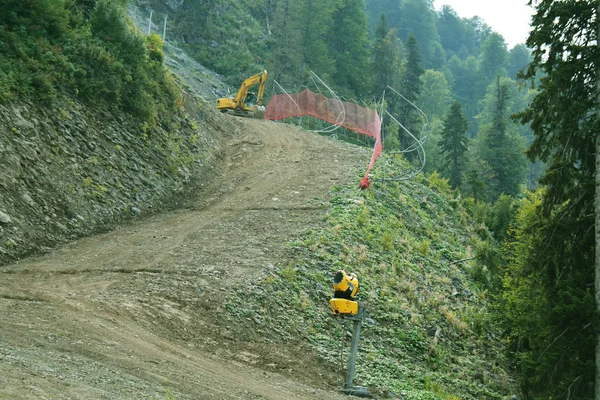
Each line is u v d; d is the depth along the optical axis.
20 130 19.78
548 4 12.44
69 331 10.25
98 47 26.14
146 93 27.95
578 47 11.98
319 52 79.88
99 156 22.86
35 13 24.47
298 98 52.34
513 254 20.00
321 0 80.06
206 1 87.00
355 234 21.55
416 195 30.56
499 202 39.88
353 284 11.59
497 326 18.77
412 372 14.70
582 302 11.05
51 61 23.53
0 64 21.28
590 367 11.10
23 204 17.88
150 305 13.12
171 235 20.20
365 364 14.02
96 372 8.02
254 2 98.88
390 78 82.56
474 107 149.38
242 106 46.62
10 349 8.28
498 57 158.50
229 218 22.88
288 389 10.68
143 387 7.84
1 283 13.50
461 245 27.84
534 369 11.90
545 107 12.40
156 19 80.00
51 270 15.20
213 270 16.08
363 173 29.53
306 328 14.56
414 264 21.86
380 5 181.75
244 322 13.70
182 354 10.99
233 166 31.94
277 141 37.28
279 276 16.36
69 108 23.09
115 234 19.91
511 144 75.50
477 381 15.94
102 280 14.64
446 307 19.30
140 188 23.84
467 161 65.69
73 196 20.08
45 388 6.64
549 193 12.45
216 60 78.75
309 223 21.98
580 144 12.20
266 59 82.62
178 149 28.88
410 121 75.06
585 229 12.18
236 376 10.55
